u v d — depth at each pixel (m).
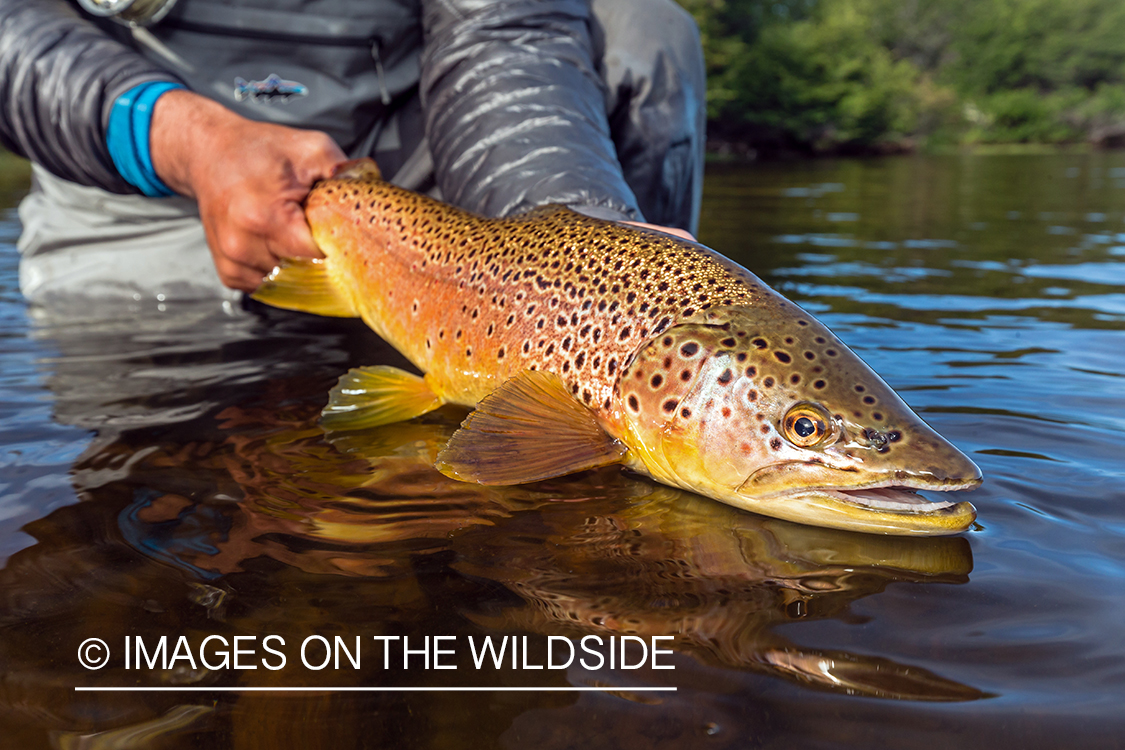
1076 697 0.28
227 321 0.78
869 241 1.46
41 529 0.40
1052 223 1.80
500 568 0.38
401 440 0.51
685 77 0.89
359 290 0.65
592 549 0.40
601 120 0.73
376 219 0.64
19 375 0.61
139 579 0.36
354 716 0.27
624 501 0.45
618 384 0.50
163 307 0.82
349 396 0.54
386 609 0.34
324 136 0.69
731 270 0.51
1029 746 0.26
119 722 0.27
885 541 0.41
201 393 0.57
